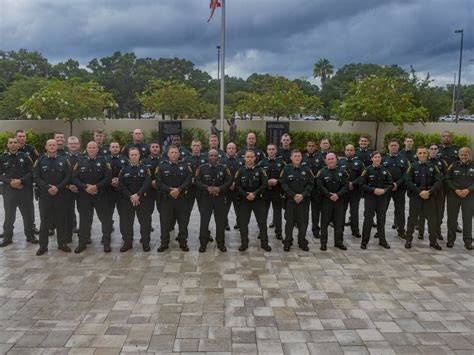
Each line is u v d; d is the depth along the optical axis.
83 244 7.44
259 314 5.08
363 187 7.72
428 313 5.16
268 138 17.97
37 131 19.12
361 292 5.77
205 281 6.09
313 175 7.89
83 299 5.46
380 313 5.15
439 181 7.65
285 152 9.03
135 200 7.18
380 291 5.80
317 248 7.72
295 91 22.02
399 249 7.70
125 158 8.12
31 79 30.42
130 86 49.97
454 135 16.84
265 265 6.79
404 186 8.24
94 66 53.88
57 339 4.48
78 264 6.77
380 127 19.61
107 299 5.46
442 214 8.34
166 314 5.05
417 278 6.30
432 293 5.76
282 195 8.06
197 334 4.60
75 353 4.22
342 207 7.62
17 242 7.92
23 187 7.71
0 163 7.61
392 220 9.84
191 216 10.03
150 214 7.53
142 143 9.06
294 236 8.51
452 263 6.96
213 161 7.43
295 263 6.89
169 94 22.48
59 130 19.64
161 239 7.52
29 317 4.97
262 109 21.69
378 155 7.70
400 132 18.16
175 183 7.38
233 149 8.41
